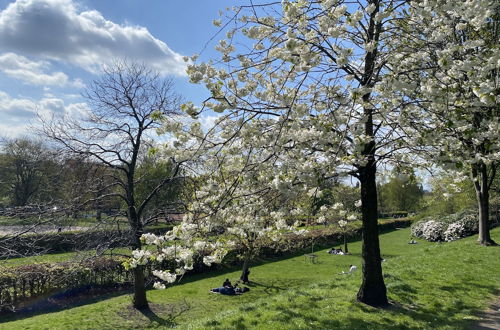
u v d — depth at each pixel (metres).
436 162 6.79
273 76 8.70
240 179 6.97
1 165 35.75
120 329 12.82
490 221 30.00
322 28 6.66
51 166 13.91
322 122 6.41
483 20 6.82
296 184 6.86
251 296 17.27
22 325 13.55
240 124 6.89
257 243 19.52
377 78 7.24
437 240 33.47
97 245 12.36
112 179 15.05
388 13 6.94
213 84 6.16
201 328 8.48
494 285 10.93
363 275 9.35
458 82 7.42
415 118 7.78
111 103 13.83
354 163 7.28
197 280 21.02
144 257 6.85
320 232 32.50
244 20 7.86
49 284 16.45
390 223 48.94
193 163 9.11
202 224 7.02
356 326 7.82
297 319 8.37
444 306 9.06
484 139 7.81
